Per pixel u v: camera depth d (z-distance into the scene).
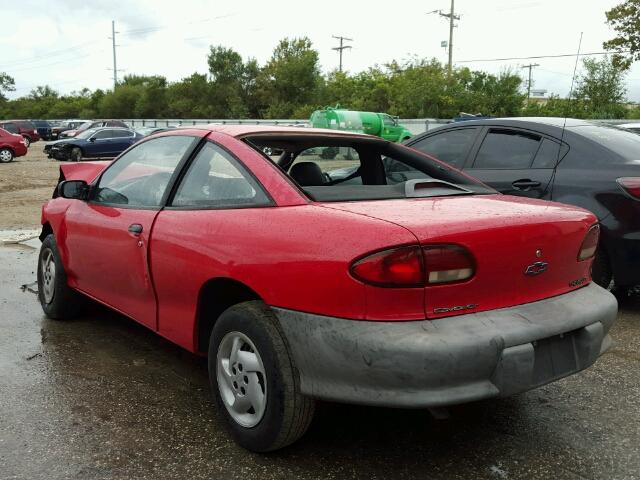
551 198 5.13
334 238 2.49
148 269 3.41
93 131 26.98
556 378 2.64
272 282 2.63
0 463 2.72
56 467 2.70
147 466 2.73
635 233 4.73
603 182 4.88
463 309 2.48
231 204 3.04
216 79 70.06
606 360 4.14
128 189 3.86
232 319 2.82
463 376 2.36
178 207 3.33
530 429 3.14
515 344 2.46
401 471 2.72
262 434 2.72
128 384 3.62
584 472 2.74
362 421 3.20
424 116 45.00
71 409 3.28
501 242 2.54
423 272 2.37
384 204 2.84
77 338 4.40
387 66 60.72
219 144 3.31
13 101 108.19
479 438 3.04
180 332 3.27
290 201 2.82
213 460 2.79
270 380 2.63
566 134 5.27
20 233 8.86
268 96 67.00
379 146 3.88
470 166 5.78
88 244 4.06
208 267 2.93
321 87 66.25
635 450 2.94
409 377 2.32
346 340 2.39
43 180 18.17
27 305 5.23
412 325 2.37
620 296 5.66
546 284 2.75
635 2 25.11
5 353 4.08
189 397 3.46
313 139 3.60
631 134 5.61
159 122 55.38
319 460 2.80
